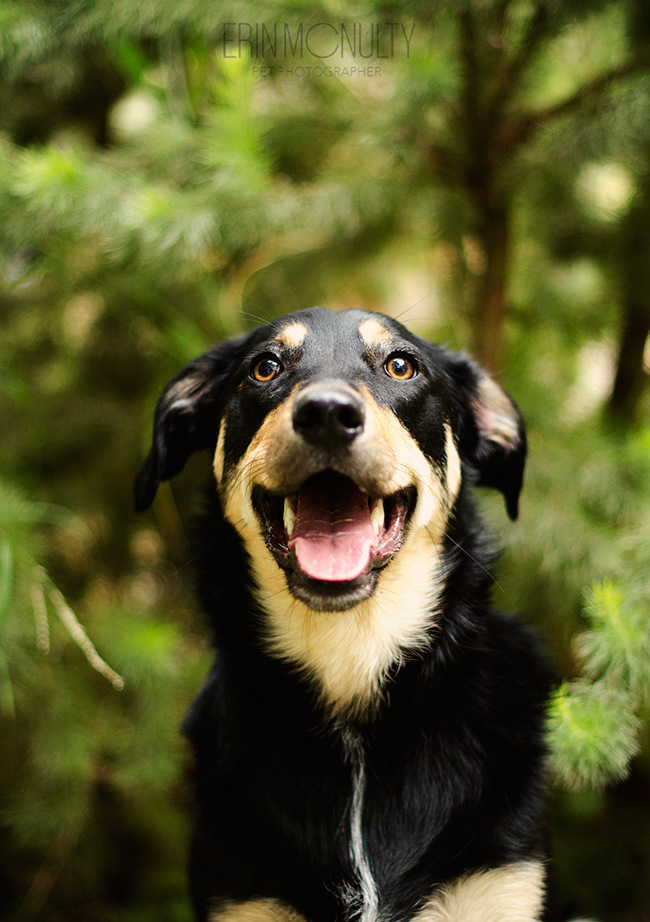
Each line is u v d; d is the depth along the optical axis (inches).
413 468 67.6
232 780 68.7
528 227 125.3
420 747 68.4
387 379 71.5
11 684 102.3
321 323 74.3
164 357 128.4
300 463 60.4
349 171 110.2
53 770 106.8
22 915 120.1
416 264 153.4
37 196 92.7
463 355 88.1
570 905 105.0
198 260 105.3
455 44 97.7
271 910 64.3
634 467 105.5
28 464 127.6
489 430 87.9
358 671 69.6
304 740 68.5
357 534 66.7
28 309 131.3
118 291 121.5
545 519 101.4
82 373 139.2
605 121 92.1
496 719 70.5
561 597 104.4
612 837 119.2
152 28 98.1
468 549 78.2
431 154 108.2
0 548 89.0
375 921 64.2
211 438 86.2
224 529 77.1
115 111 144.9
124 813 126.6
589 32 107.6
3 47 99.0
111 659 108.6
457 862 65.3
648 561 85.4
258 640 72.7
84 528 130.3
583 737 71.6
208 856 67.4
